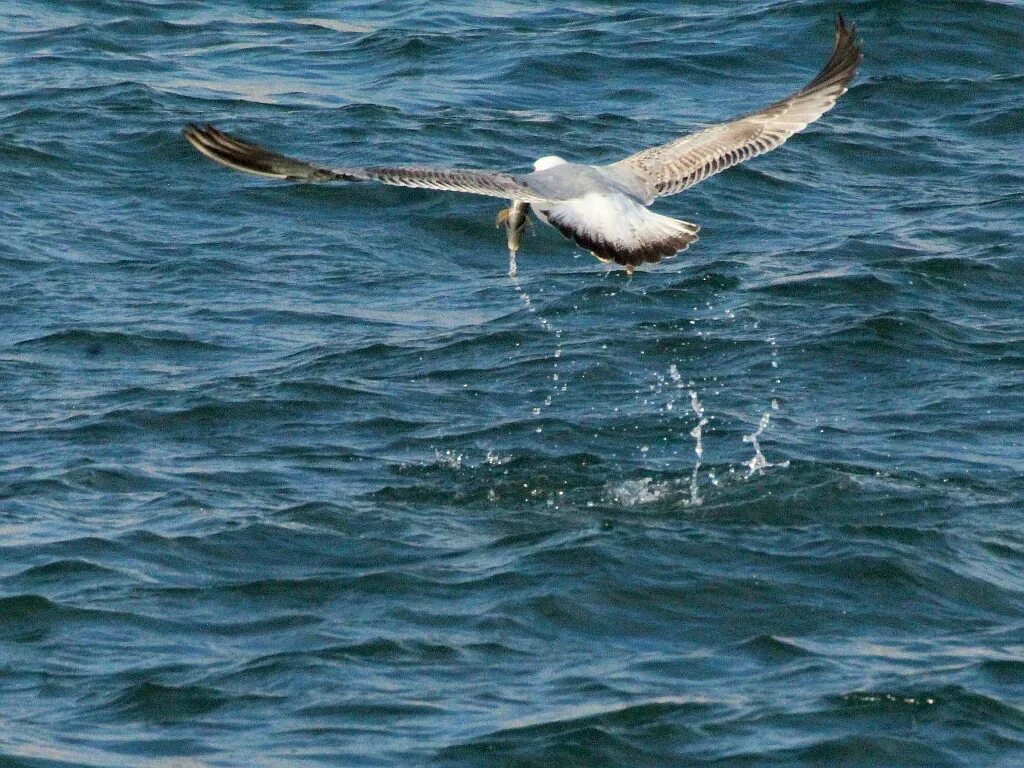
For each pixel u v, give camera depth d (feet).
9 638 42.09
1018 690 39.75
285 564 45.75
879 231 72.43
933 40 91.50
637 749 37.27
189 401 57.16
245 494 50.37
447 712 38.65
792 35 93.04
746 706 38.96
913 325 62.64
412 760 36.78
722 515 48.70
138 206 75.41
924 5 93.56
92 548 46.39
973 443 53.93
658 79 89.76
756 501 49.42
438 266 71.05
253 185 76.95
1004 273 67.92
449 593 44.01
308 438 54.75
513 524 48.19
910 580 44.78
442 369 60.34
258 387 58.44
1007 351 61.21
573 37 94.94
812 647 41.75
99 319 64.59
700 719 38.37
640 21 97.35
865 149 81.30
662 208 74.69
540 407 57.06
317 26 98.99
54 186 76.48
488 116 84.99
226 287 68.13
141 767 36.63
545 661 41.01
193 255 70.90
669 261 70.28
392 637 41.86
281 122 83.46
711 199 75.72
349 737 37.68
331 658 40.91
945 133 83.35
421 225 73.87
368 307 66.54
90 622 42.73
